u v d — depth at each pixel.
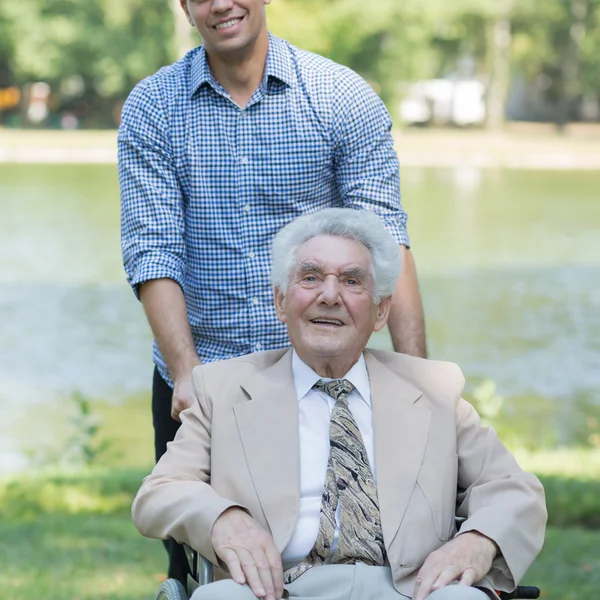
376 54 46.81
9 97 56.59
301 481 3.01
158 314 3.59
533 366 10.43
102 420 8.58
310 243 3.07
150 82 3.77
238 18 3.54
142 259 3.67
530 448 7.63
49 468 7.20
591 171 34.59
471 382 9.85
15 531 5.97
